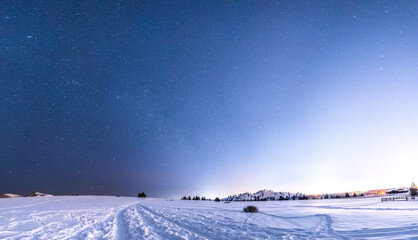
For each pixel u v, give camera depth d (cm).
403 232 945
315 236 946
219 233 1049
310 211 2206
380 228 1057
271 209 2619
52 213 1809
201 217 1755
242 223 1391
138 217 1748
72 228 1177
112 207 2723
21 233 1012
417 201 3591
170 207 2934
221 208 2861
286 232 1055
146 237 976
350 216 1625
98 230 1144
